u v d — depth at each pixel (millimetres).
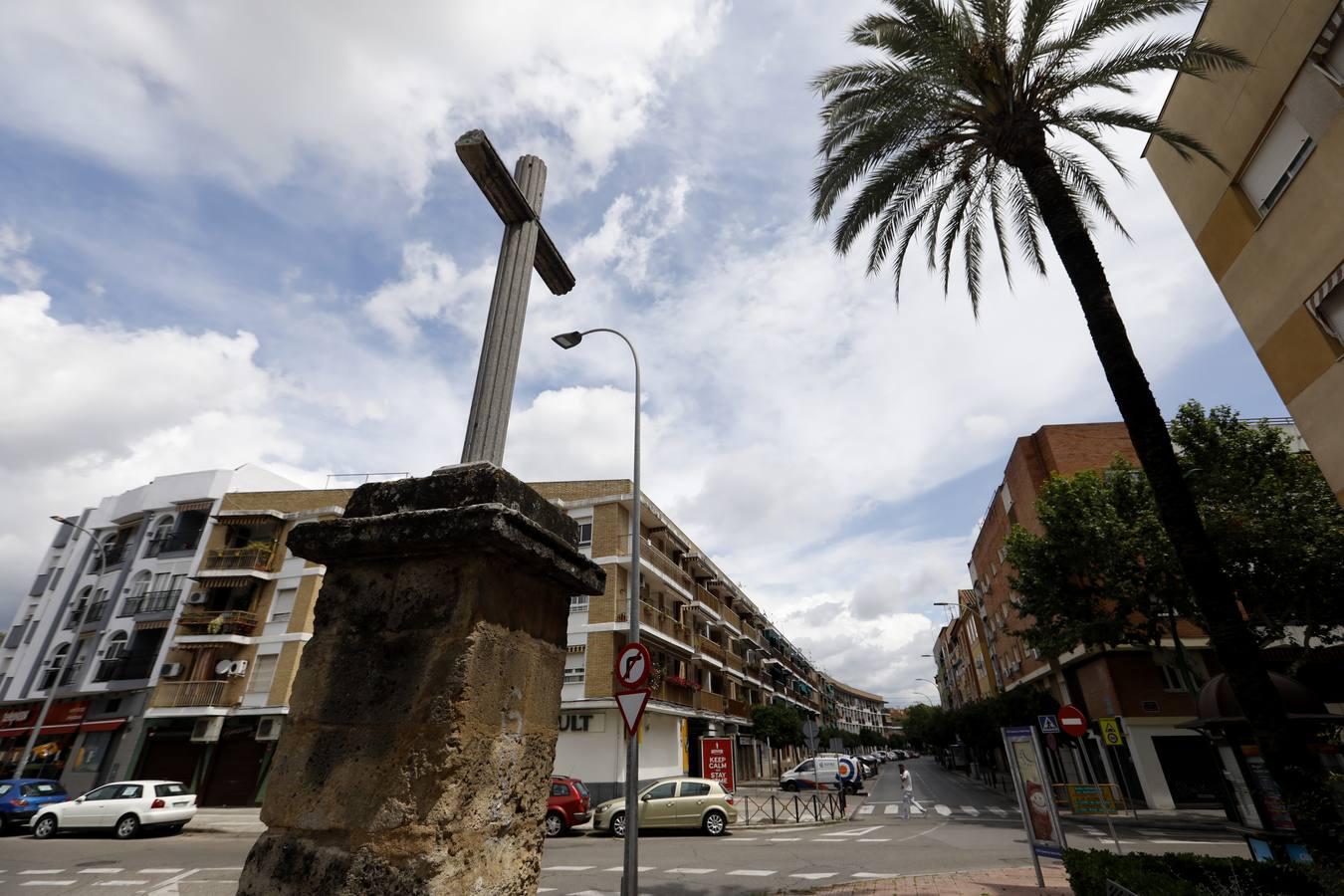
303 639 24938
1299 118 9797
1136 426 7211
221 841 15141
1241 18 10508
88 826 15977
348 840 1860
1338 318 9641
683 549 32781
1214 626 6453
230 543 27516
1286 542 15875
